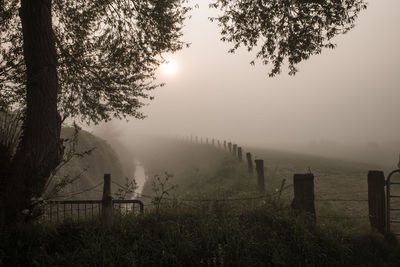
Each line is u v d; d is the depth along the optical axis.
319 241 4.80
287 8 6.29
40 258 3.90
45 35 5.20
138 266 4.01
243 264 4.25
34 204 4.87
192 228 4.88
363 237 5.06
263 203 5.99
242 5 6.60
